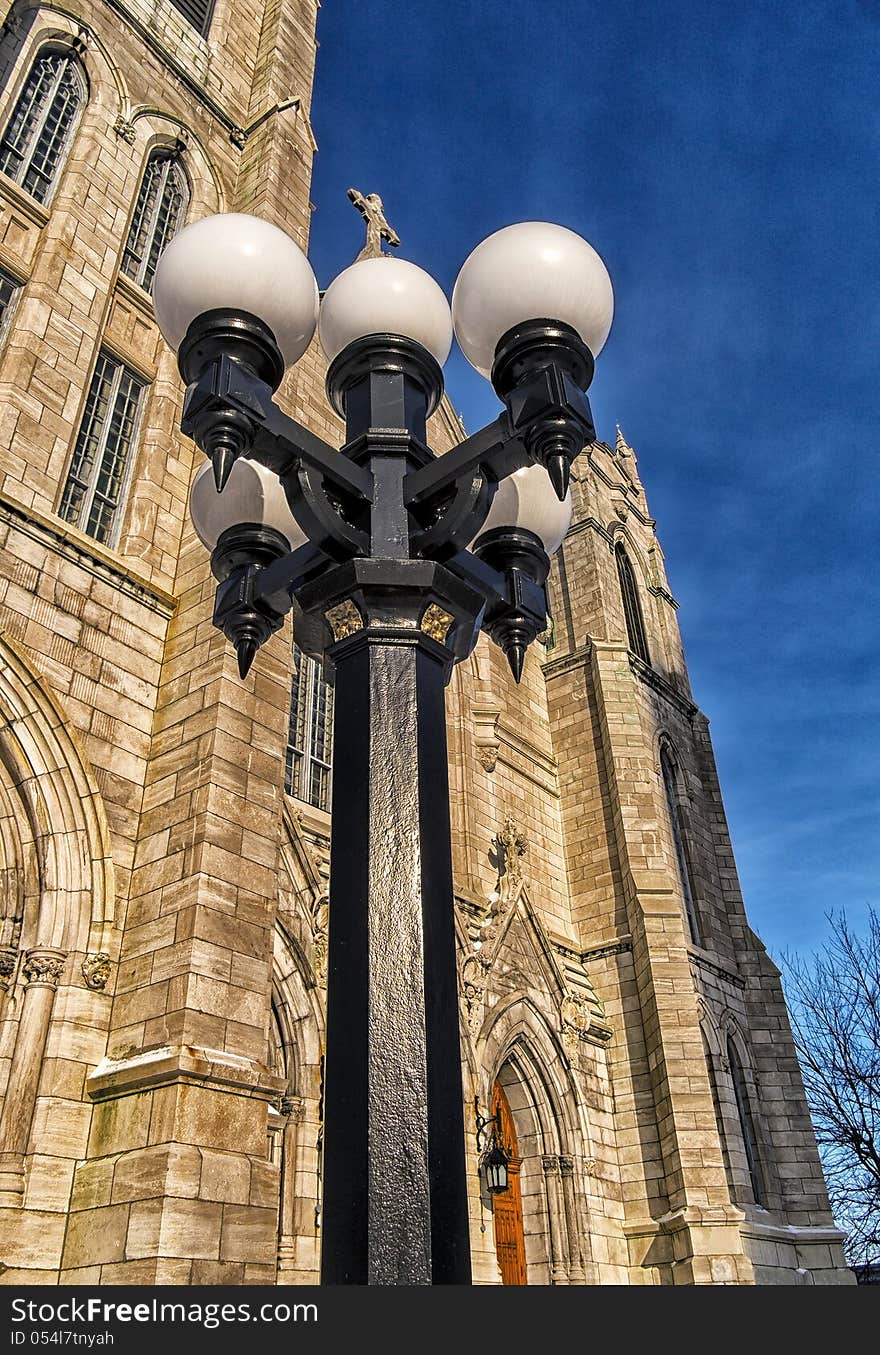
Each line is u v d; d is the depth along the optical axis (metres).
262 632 5.75
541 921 20.72
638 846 23.16
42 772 10.76
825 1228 22.42
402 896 3.79
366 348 5.54
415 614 4.54
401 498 4.98
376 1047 3.46
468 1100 16.12
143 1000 10.04
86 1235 8.71
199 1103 9.09
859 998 31.06
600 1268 17.80
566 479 4.65
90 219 15.18
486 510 4.95
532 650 27.06
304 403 17.23
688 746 28.86
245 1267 8.71
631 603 30.66
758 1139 23.14
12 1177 8.79
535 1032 18.72
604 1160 19.38
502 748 23.33
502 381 5.02
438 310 5.77
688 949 23.42
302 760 16.61
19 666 10.91
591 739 25.41
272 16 22.61
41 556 11.84
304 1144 12.10
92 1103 9.62
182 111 18.62
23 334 13.09
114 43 17.59
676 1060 19.75
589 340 5.20
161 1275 8.02
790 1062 24.72
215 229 5.16
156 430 14.92
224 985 10.09
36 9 16.34
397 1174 3.23
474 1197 15.48
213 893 10.48
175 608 13.45
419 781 4.09
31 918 10.23
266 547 6.02
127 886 11.08
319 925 13.82
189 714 12.02
